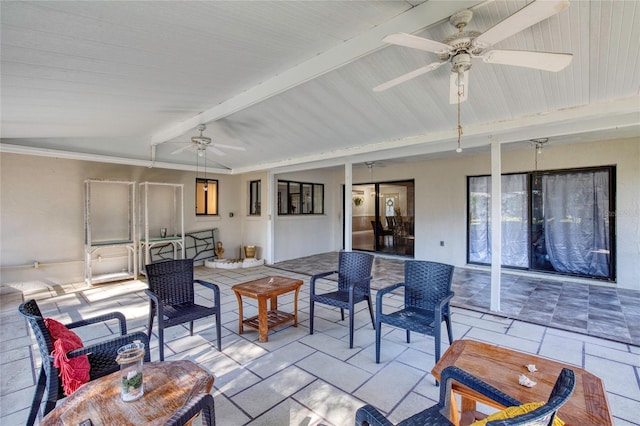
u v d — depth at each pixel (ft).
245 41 7.13
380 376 8.39
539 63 6.54
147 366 5.64
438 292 9.50
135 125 15.06
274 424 6.58
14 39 5.74
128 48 6.75
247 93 10.84
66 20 5.33
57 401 5.94
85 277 18.86
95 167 19.74
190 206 24.18
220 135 17.39
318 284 18.35
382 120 13.05
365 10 6.46
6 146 15.03
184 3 5.25
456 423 5.29
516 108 10.85
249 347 10.15
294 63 8.84
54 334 6.33
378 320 9.12
